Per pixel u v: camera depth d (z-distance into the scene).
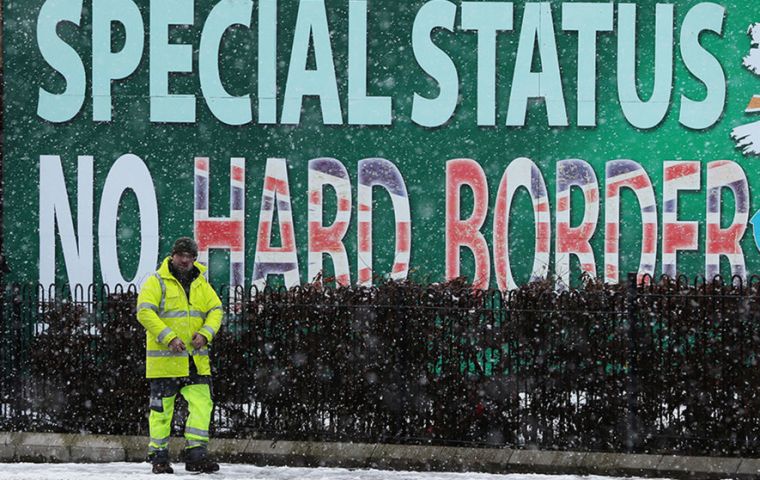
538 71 47.28
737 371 33.78
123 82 48.19
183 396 33.41
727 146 46.81
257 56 48.00
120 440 35.91
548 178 47.12
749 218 46.66
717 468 32.78
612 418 34.16
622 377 34.19
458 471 33.94
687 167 46.84
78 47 48.31
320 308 35.84
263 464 34.81
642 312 34.25
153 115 48.00
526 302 34.94
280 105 47.94
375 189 47.66
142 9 48.19
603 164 47.03
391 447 34.59
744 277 46.56
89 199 48.12
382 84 47.75
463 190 47.47
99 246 48.12
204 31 48.03
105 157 48.22
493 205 47.31
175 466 34.56
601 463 33.25
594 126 47.06
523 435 34.56
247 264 47.94
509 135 47.31
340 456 34.50
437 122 47.47
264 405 36.00
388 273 47.56
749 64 46.78
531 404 34.50
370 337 35.53
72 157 48.28
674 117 46.94
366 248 47.59
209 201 48.00
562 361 34.44
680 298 34.16
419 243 47.53
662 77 46.97
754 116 46.78
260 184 47.91
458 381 34.97
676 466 32.88
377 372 35.44
